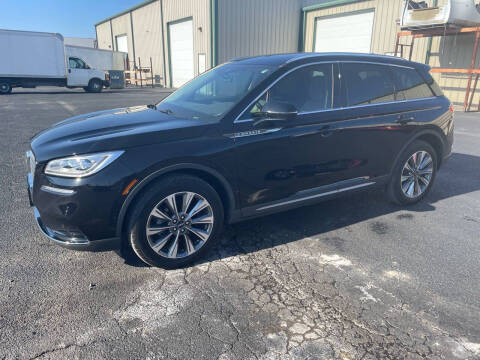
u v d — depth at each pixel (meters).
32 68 20.00
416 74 4.23
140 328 2.30
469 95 14.34
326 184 3.60
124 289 2.68
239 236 3.56
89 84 21.98
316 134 3.35
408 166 4.23
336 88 3.55
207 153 2.83
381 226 3.84
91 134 2.77
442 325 2.37
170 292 2.66
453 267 3.07
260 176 3.15
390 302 2.60
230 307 2.51
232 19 20.86
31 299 2.54
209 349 2.14
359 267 3.04
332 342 2.21
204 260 3.11
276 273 2.94
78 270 2.90
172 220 2.82
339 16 19.92
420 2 13.95
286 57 3.54
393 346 2.19
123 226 2.73
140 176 2.62
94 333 2.25
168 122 2.99
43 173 2.59
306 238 3.54
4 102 15.10
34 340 2.17
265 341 2.21
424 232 3.72
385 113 3.82
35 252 3.15
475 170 6.01
